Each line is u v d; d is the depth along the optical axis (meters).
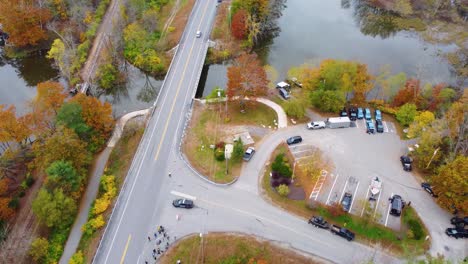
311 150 116.12
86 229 95.69
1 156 111.69
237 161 111.94
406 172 111.25
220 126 123.50
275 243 92.69
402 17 194.25
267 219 97.81
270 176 108.12
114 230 94.69
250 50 168.38
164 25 174.88
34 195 103.81
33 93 154.88
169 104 130.38
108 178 106.69
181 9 184.25
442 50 173.25
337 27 189.88
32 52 167.38
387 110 130.62
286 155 114.19
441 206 99.25
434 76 157.50
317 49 173.75
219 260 88.50
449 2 195.00
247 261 88.50
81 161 104.94
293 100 127.94
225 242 92.00
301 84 141.12
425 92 131.62
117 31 164.12
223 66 162.12
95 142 118.06
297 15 198.12
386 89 133.25
